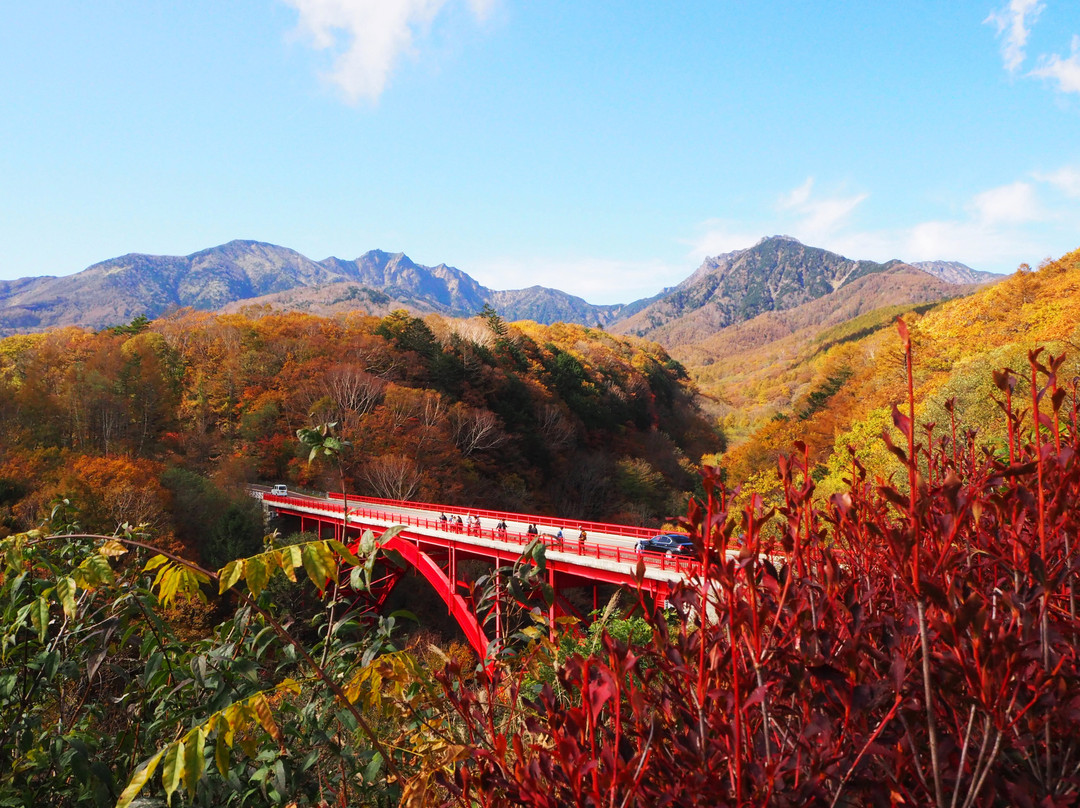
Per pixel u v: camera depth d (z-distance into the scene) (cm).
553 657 292
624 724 196
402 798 217
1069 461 169
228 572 250
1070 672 154
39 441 4856
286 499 4544
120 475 3644
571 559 1853
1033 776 159
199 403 6278
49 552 375
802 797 145
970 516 208
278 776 277
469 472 6091
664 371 15450
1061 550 182
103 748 339
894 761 163
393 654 261
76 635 342
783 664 166
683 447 11919
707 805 151
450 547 2605
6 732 308
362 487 5497
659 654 192
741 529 179
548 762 182
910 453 154
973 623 134
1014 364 2714
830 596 177
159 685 324
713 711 165
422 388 7206
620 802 167
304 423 5847
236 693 285
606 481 7700
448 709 278
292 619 315
